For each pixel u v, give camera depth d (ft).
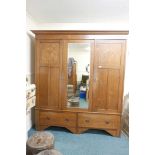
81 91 8.48
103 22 9.77
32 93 7.39
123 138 8.22
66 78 8.33
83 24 9.95
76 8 7.60
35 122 8.87
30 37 8.80
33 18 9.14
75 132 8.59
